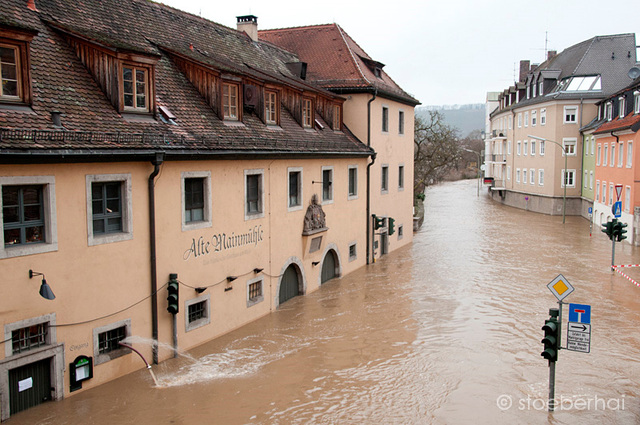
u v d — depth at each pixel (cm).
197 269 1419
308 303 1912
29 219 1030
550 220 4312
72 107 1167
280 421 1120
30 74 1085
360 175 2436
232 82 1638
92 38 1254
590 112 4544
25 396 1040
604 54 4675
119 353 1206
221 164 1492
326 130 2241
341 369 1379
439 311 1856
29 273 1015
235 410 1155
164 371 1291
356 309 1861
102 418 1078
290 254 1873
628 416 1155
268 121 1855
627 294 2059
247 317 1647
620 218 3334
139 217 1238
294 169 1864
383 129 2725
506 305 1930
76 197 1094
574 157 4612
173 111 1445
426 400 1226
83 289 1117
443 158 5153
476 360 1449
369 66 2747
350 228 2361
